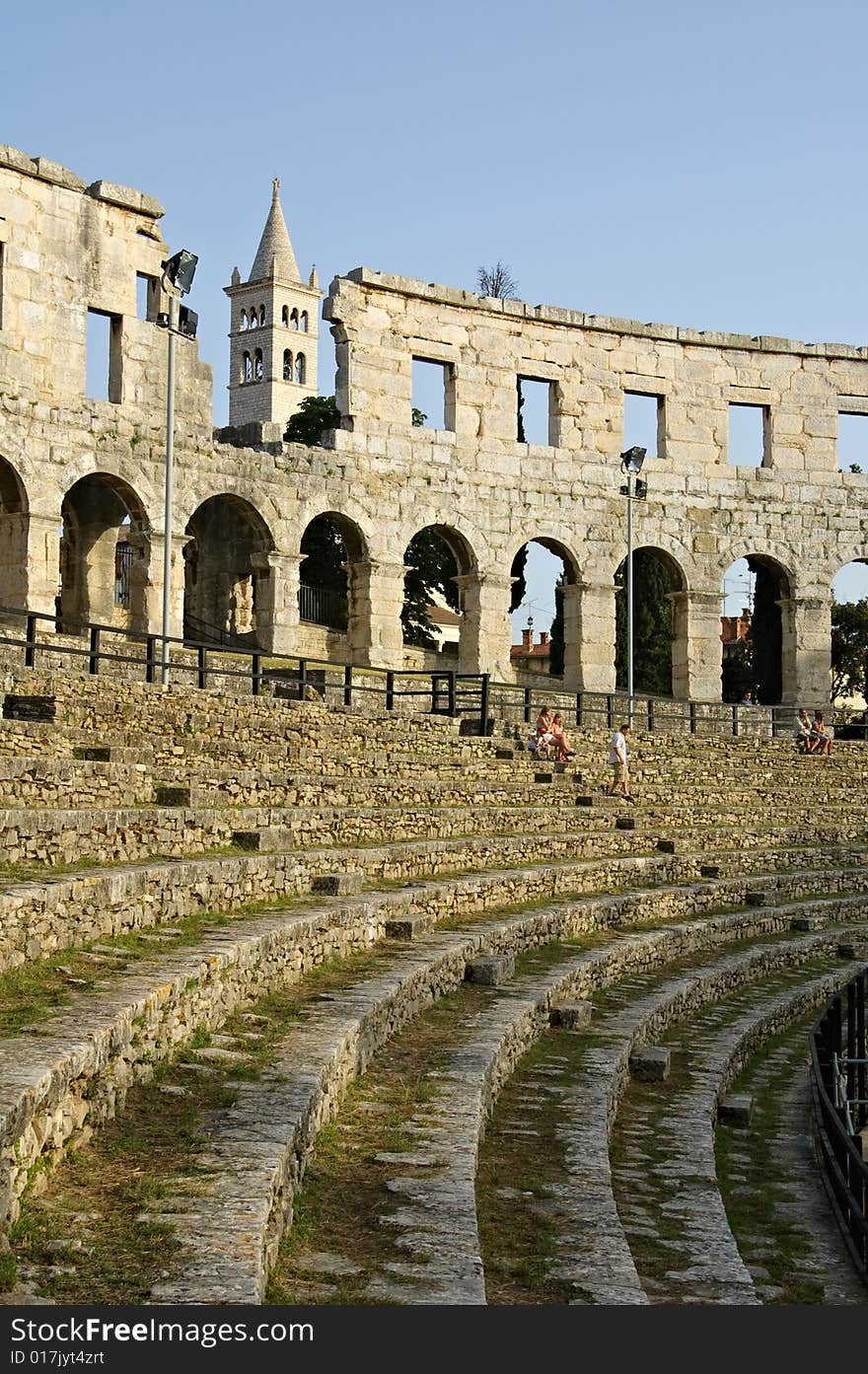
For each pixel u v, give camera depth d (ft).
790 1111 68.59
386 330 165.89
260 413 482.28
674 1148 54.65
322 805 88.84
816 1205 53.78
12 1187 29.63
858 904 117.29
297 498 156.76
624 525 178.60
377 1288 30.86
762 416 189.47
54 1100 33.04
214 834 69.56
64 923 48.57
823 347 189.78
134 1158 34.60
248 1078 41.83
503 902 85.76
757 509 185.26
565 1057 61.98
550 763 121.39
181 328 123.75
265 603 154.92
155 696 96.73
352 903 66.90
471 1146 41.73
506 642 170.50
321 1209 36.14
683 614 181.47
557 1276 35.81
